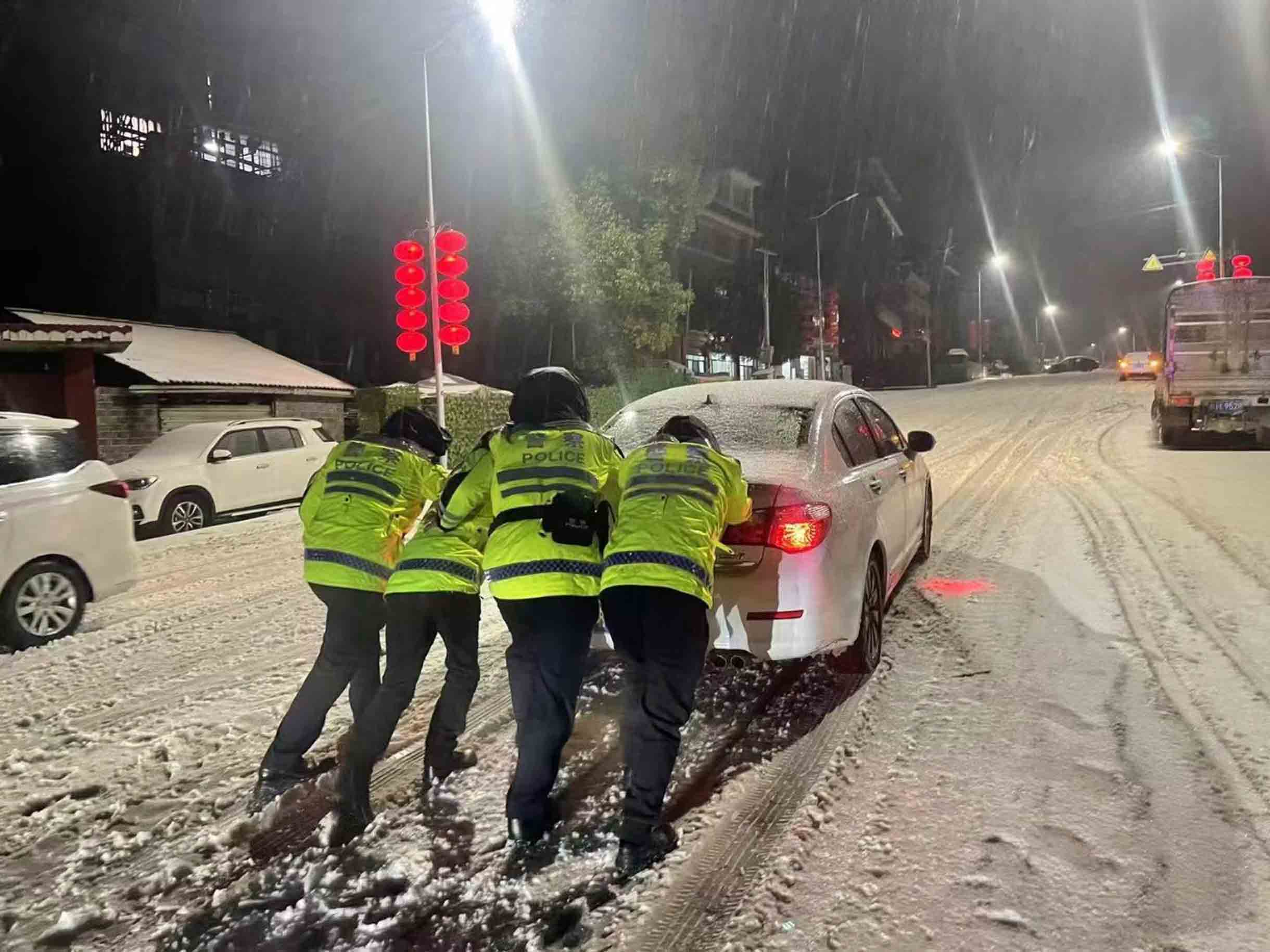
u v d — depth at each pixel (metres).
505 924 2.91
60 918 3.05
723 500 3.57
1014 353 82.88
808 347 40.69
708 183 26.30
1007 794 3.58
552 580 3.36
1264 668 4.82
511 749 4.30
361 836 3.52
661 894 3.04
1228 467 13.20
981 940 2.71
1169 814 3.37
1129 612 5.95
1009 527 9.20
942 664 5.12
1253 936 2.66
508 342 27.38
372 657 4.03
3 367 14.28
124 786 4.09
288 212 27.33
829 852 3.24
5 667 6.03
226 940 2.89
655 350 25.22
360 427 19.88
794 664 5.26
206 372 17.16
